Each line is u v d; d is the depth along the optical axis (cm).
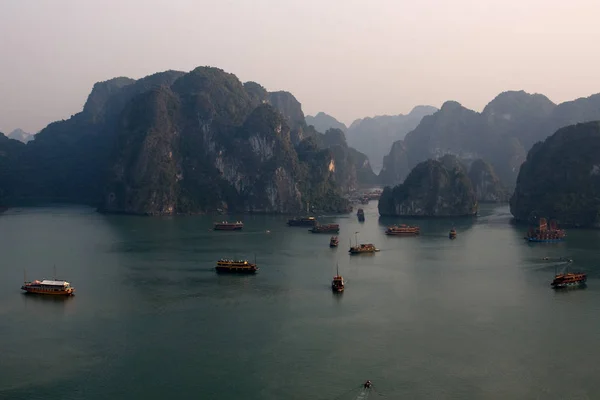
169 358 10506
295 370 9950
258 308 13438
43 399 9069
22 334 11788
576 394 9088
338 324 12262
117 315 12950
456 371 9881
